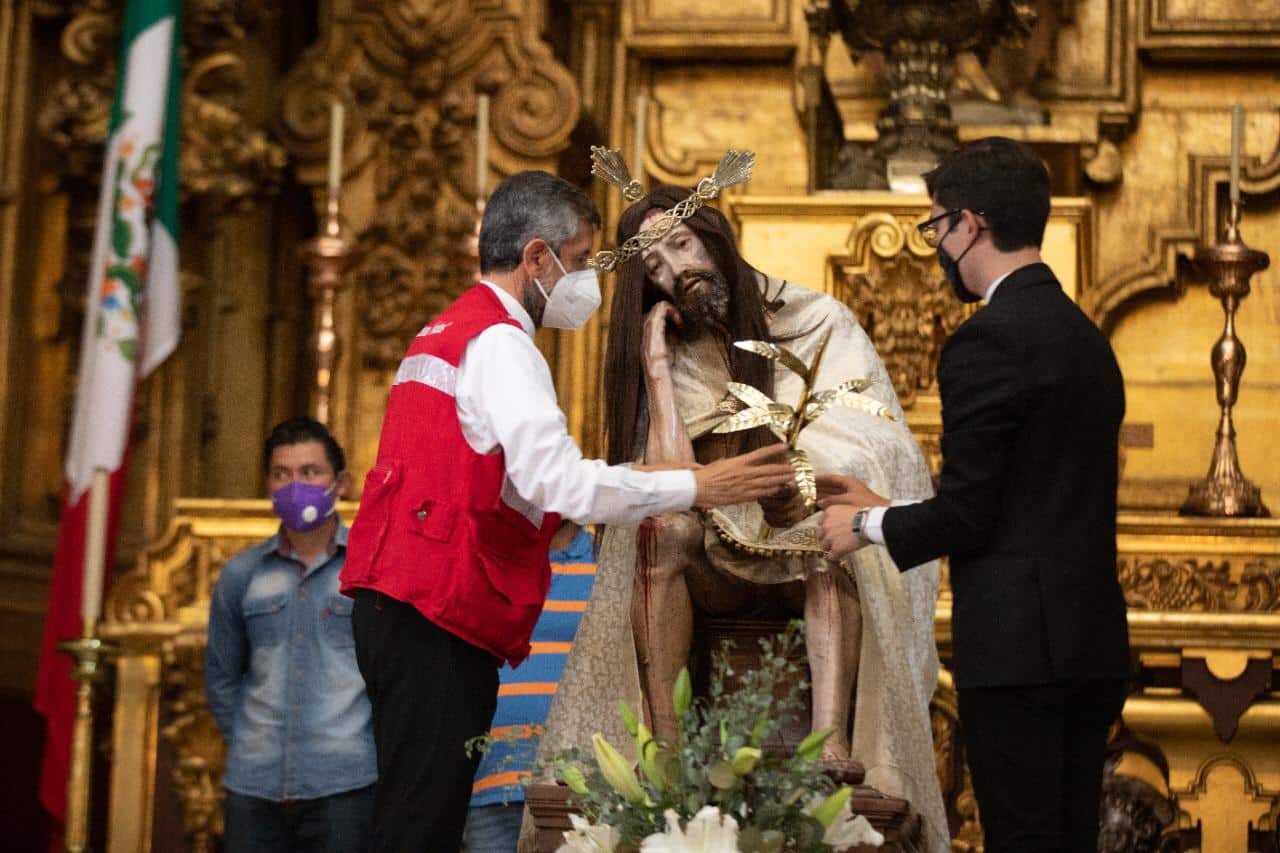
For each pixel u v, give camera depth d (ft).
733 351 13.02
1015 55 23.63
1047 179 12.27
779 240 20.03
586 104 24.91
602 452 13.12
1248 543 18.35
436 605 12.30
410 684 12.37
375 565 12.44
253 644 17.48
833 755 12.15
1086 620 11.43
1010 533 11.57
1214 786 17.11
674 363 13.14
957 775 17.44
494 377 12.44
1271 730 17.10
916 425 19.49
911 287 19.71
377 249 23.39
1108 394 11.75
